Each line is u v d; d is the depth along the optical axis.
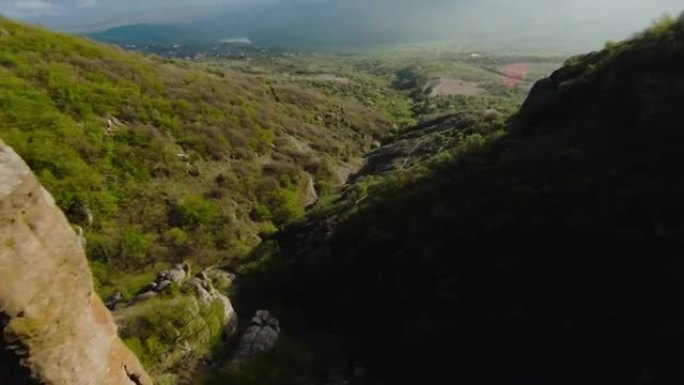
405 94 121.38
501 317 17.25
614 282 16.38
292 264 28.34
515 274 18.12
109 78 48.06
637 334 14.92
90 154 36.38
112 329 9.56
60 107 39.41
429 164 30.62
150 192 36.62
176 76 58.91
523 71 154.38
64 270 8.27
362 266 24.03
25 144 33.38
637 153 19.84
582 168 20.73
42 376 7.77
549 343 16.17
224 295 23.44
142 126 42.81
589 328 15.83
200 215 35.75
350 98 101.50
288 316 23.97
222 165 44.31
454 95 105.81
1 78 39.12
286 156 50.34
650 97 21.41
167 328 17.34
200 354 17.83
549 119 28.02
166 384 16.02
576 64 30.56
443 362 17.69
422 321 18.81
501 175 23.19
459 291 19.22
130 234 31.88
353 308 22.69
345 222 27.98
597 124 23.86
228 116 52.56
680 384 13.39
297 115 66.19
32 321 7.62
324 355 20.25
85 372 8.49
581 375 15.42
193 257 32.91
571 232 17.97
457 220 21.48
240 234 36.66
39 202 8.07
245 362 17.70
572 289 16.98
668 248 15.77
